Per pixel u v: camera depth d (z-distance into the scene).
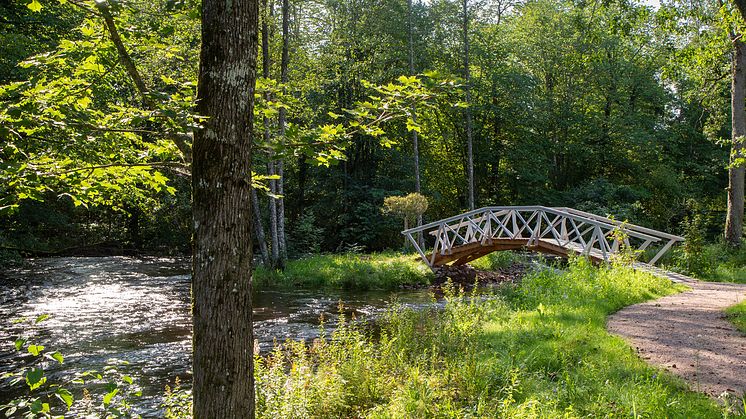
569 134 34.41
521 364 6.12
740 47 17.91
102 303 13.23
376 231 28.95
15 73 13.27
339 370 6.21
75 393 7.02
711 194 34.00
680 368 5.84
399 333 7.42
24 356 8.67
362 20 27.98
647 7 12.42
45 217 16.92
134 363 8.48
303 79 20.39
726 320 8.27
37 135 3.60
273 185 19.45
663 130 33.84
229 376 3.15
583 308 8.98
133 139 4.14
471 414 5.07
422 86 4.17
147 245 27.83
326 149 4.21
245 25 3.23
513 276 19.38
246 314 3.24
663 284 11.98
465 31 27.86
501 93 31.19
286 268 19.08
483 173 34.91
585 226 28.98
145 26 3.65
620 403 4.77
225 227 3.17
